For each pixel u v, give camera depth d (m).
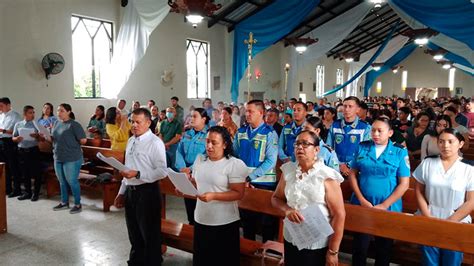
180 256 3.75
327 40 11.83
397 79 31.00
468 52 10.53
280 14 10.53
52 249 3.90
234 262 2.70
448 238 2.42
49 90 8.18
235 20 13.40
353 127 3.80
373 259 3.67
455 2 7.55
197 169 2.74
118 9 9.51
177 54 11.59
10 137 5.82
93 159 6.24
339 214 2.09
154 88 10.88
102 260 3.64
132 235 3.12
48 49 8.09
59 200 5.71
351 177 3.00
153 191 3.03
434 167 2.73
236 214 2.70
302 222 2.12
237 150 3.54
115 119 5.82
